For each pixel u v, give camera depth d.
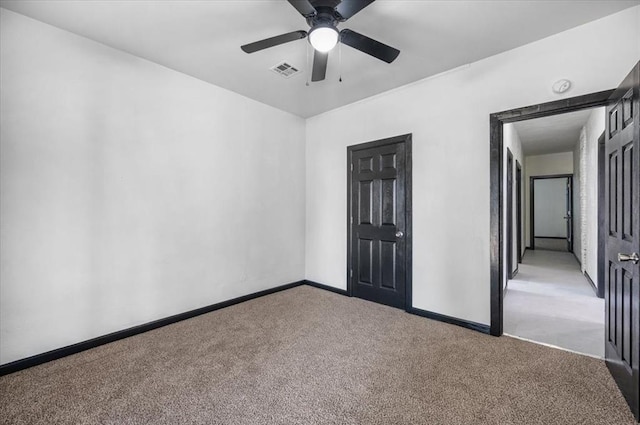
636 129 1.65
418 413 1.67
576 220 6.56
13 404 1.76
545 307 3.45
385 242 3.52
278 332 2.76
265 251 3.91
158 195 2.88
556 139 6.13
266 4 2.05
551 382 1.95
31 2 2.02
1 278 2.08
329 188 4.15
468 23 2.24
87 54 2.44
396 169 3.41
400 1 2.00
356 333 2.73
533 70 2.48
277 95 3.62
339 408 1.71
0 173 2.07
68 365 2.19
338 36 1.87
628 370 1.73
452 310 2.96
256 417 1.64
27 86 2.17
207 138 3.27
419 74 3.06
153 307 2.86
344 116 3.95
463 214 2.89
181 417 1.64
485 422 1.60
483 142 2.77
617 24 2.13
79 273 2.42
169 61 2.82
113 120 2.59
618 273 1.93
